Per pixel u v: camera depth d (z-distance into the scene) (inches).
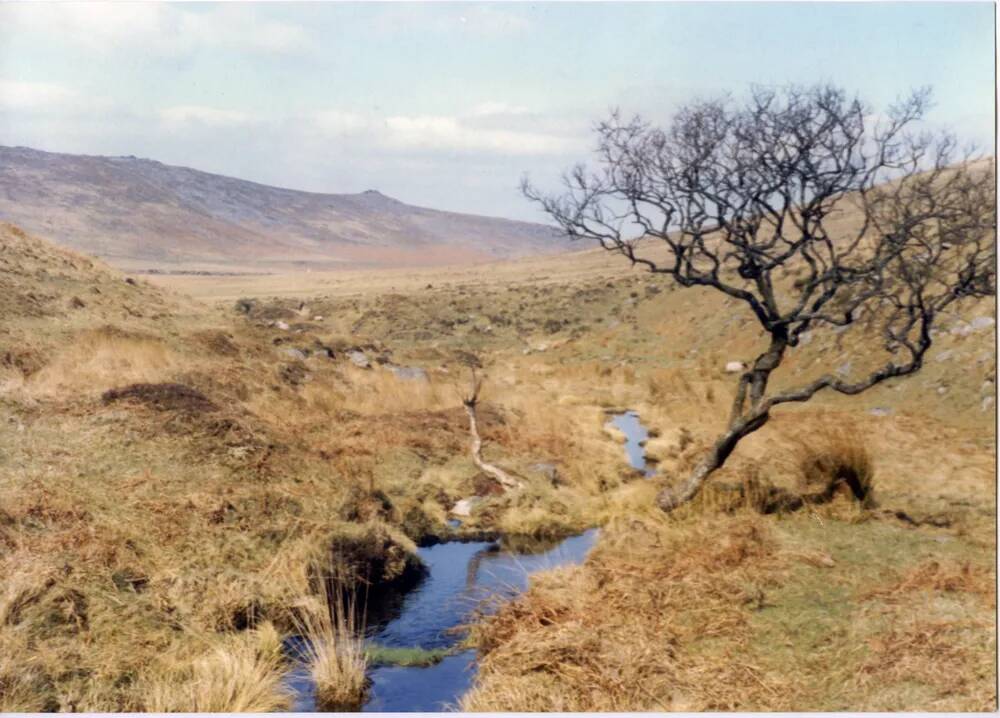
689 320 1508.4
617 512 513.0
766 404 443.5
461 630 347.6
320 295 2758.4
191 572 356.2
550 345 1609.3
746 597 332.8
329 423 671.8
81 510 384.8
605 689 268.8
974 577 338.3
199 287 3385.8
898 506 475.2
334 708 277.7
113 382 613.0
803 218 447.8
